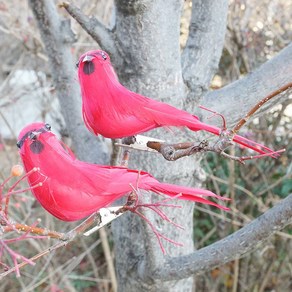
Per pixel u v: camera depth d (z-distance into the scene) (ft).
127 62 11.02
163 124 6.88
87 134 13.69
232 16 19.22
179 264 11.05
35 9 13.34
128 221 12.40
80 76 7.07
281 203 9.93
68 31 13.52
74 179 6.45
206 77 11.59
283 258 21.12
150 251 10.93
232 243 10.45
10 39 30.07
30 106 28.76
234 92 11.75
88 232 7.04
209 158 20.92
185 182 11.82
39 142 6.43
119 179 6.66
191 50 11.71
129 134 7.06
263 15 20.47
